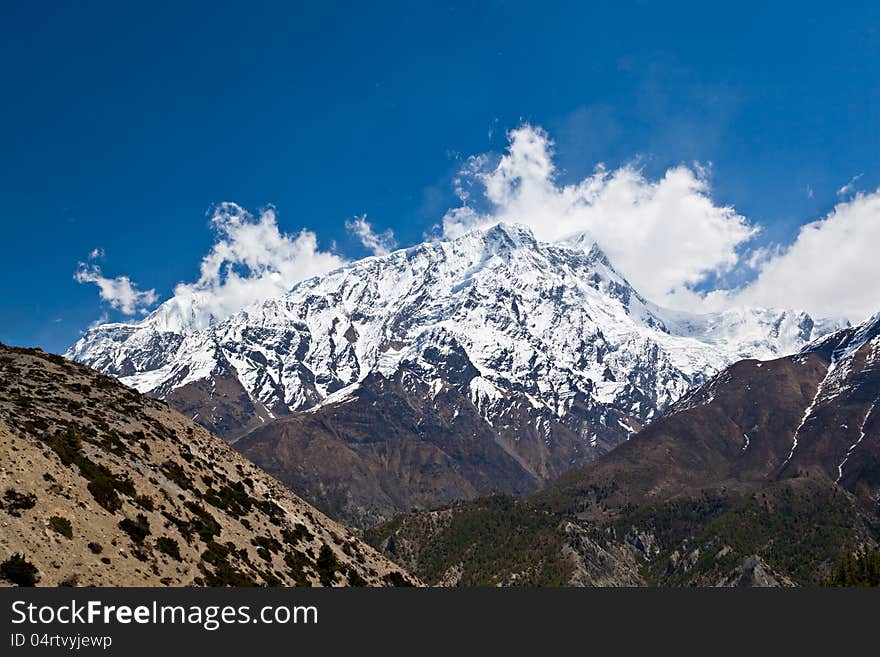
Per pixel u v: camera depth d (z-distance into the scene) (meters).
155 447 101.38
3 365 112.81
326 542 116.94
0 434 68.50
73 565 58.38
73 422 92.75
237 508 101.06
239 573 78.31
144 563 65.81
